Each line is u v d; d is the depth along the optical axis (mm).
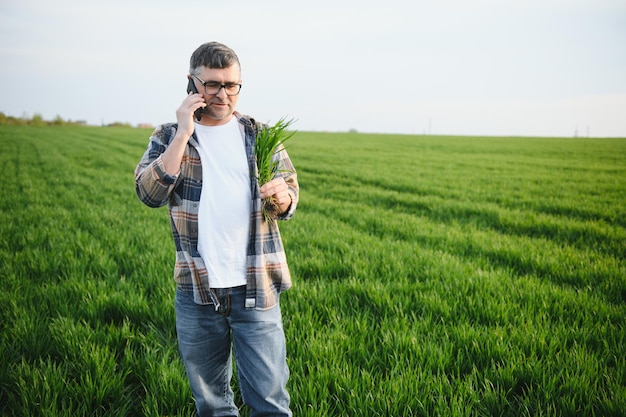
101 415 3104
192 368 2547
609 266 6395
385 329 4273
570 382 3268
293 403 3207
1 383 3381
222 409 2707
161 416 3096
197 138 2424
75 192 13891
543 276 6258
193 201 2402
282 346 2549
